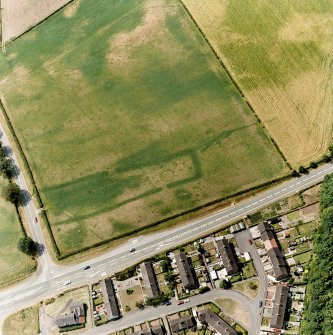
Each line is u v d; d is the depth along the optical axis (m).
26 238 163.50
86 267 162.12
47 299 159.38
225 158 171.62
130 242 164.12
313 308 142.75
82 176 175.50
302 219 159.88
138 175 173.00
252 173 168.12
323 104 176.00
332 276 143.50
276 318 145.50
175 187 169.38
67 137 183.25
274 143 170.88
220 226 162.25
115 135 181.12
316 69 182.88
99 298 157.50
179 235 163.00
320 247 150.62
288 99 178.62
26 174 178.75
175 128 179.25
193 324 150.25
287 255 155.50
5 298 162.00
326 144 169.00
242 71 186.25
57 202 172.75
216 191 167.25
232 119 177.88
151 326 151.88
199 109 181.50
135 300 156.00
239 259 157.00
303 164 166.50
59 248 165.88
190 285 153.12
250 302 151.25
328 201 155.00
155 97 186.12
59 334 155.12
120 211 168.38
